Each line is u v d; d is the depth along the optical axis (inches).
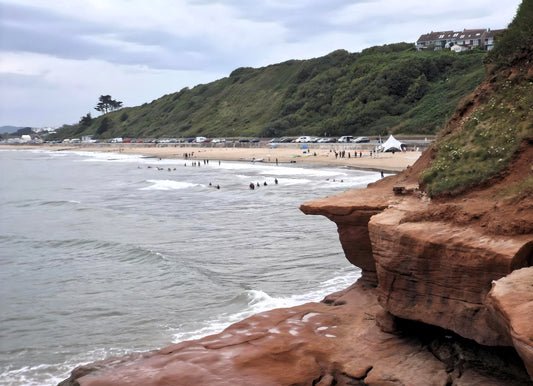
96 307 828.6
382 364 475.8
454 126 672.4
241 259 1080.2
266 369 483.8
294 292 837.2
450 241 434.9
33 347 685.9
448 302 442.0
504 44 674.8
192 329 715.4
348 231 644.7
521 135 528.1
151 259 1104.8
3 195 2465.6
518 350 305.0
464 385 423.5
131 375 484.1
